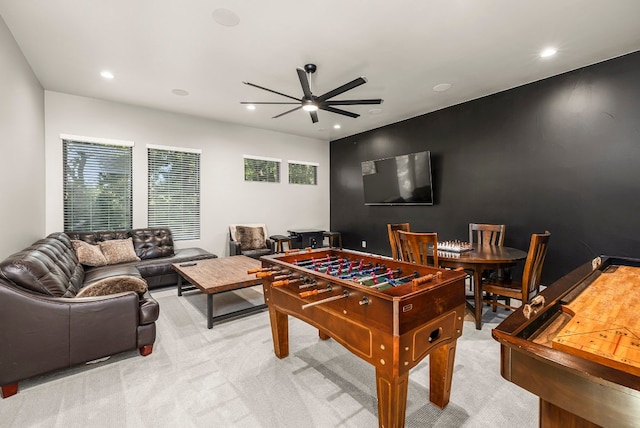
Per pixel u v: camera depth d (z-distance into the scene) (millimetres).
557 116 3484
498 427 1478
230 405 1657
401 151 5406
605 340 833
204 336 2541
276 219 6227
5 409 1624
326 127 5855
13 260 1835
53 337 1855
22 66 2904
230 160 5527
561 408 747
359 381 1882
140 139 4582
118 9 2289
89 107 4164
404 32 2613
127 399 1712
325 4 2238
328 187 7156
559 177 3486
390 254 5723
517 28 2562
